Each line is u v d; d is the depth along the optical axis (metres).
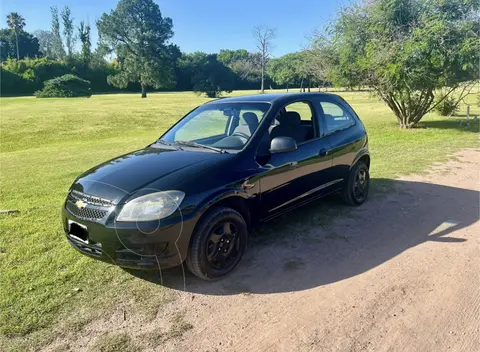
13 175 8.53
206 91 61.94
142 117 25.81
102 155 11.13
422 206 5.43
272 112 4.26
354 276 3.52
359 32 13.95
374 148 10.56
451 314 2.91
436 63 12.09
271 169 3.94
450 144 11.09
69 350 2.61
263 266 3.74
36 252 4.12
